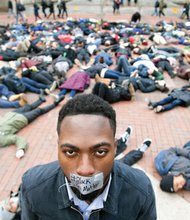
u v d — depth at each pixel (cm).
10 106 607
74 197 112
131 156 412
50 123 537
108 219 117
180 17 2117
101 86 609
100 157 94
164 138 493
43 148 452
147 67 805
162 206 329
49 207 117
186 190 353
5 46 1073
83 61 980
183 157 393
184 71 821
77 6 2619
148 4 2741
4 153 434
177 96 618
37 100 617
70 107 97
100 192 111
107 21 1845
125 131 512
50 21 1861
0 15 2108
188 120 566
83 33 1473
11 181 372
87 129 92
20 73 763
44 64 865
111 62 962
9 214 268
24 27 1515
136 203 118
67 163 96
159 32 1531
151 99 673
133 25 1673
